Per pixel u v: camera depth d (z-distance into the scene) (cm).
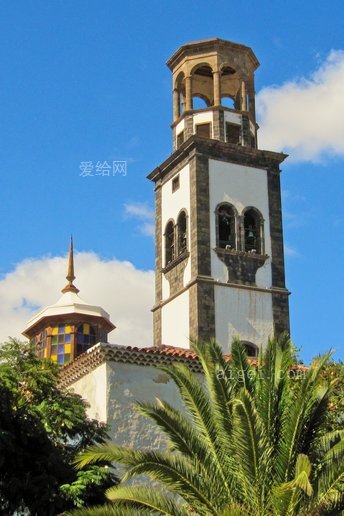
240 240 4938
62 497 2719
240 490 2489
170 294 4997
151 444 3375
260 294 4872
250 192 5066
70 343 5134
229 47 5284
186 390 2641
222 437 2562
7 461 2714
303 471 2194
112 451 2494
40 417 2873
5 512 2716
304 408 2503
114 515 2334
